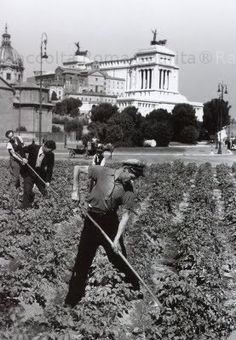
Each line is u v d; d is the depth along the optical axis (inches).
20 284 366.0
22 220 584.7
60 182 1056.8
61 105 7509.8
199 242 514.9
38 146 700.0
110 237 368.5
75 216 739.4
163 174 1427.2
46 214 645.9
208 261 445.4
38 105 5098.4
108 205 361.1
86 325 303.1
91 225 365.1
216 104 6781.5
